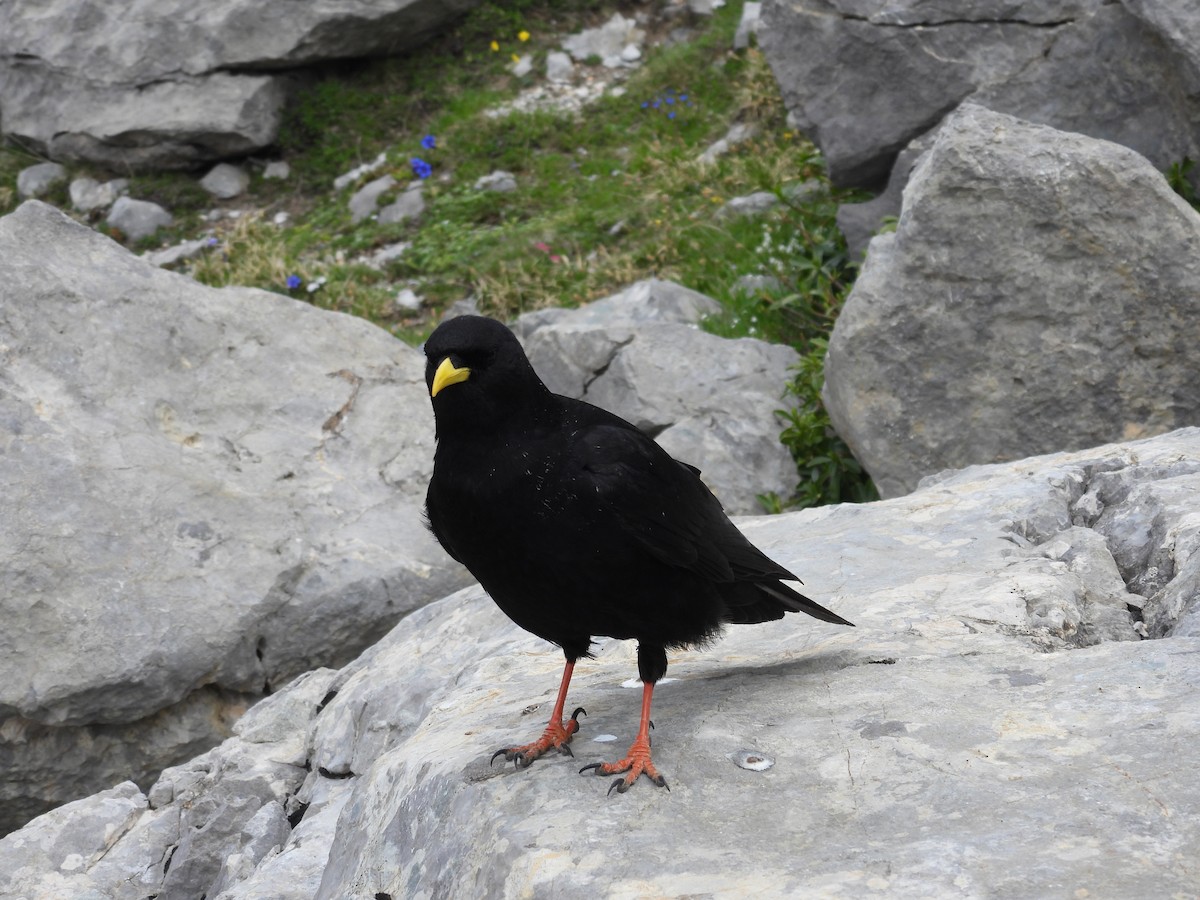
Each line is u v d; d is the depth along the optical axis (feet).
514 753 13.64
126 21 59.47
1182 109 34.88
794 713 13.73
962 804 11.36
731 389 36.01
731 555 14.30
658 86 59.36
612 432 13.70
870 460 30.53
